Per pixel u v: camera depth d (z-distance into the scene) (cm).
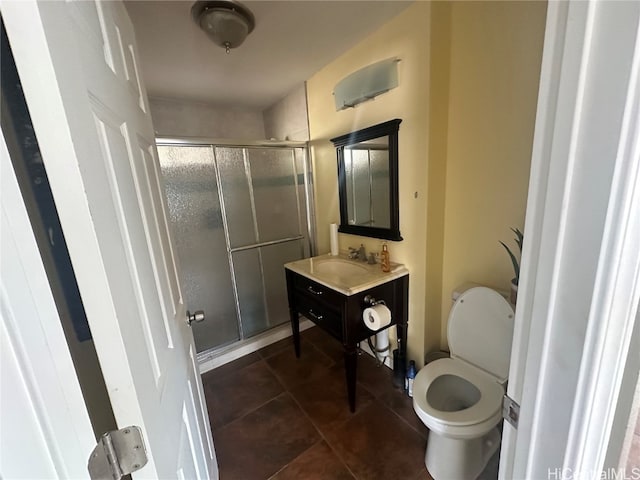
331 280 168
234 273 226
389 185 173
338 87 187
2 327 32
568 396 46
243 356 229
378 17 149
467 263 159
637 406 54
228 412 172
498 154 136
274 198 239
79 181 35
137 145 73
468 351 142
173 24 139
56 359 36
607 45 35
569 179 41
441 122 151
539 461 53
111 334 40
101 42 56
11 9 30
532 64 119
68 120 34
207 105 260
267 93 242
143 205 69
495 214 142
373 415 163
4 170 31
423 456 138
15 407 33
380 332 195
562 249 43
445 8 139
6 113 39
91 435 39
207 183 208
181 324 92
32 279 33
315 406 172
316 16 143
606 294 41
